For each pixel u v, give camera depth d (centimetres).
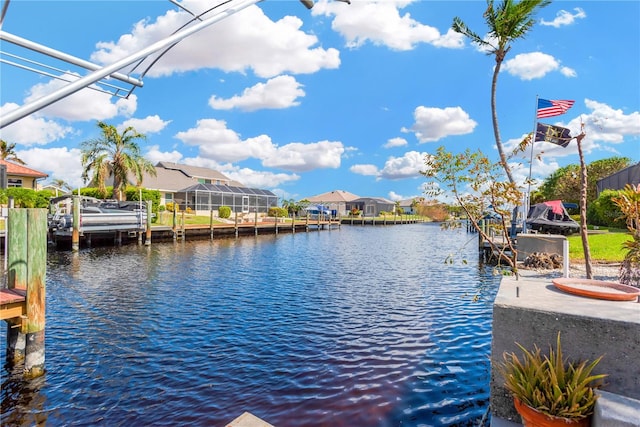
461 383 534
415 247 2808
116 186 3027
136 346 675
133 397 495
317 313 901
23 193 2686
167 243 2609
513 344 332
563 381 281
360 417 448
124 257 1861
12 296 547
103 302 981
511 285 430
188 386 526
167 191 4391
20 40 250
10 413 455
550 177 4656
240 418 270
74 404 477
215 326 793
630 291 375
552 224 2064
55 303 960
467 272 1558
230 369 580
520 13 1256
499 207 580
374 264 1802
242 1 285
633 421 237
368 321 834
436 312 911
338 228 5609
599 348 296
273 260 1909
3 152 4334
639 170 2861
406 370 577
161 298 1035
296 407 470
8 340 582
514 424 330
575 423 267
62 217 2044
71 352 643
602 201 2678
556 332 313
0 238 1672
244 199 4984
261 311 916
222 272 1494
